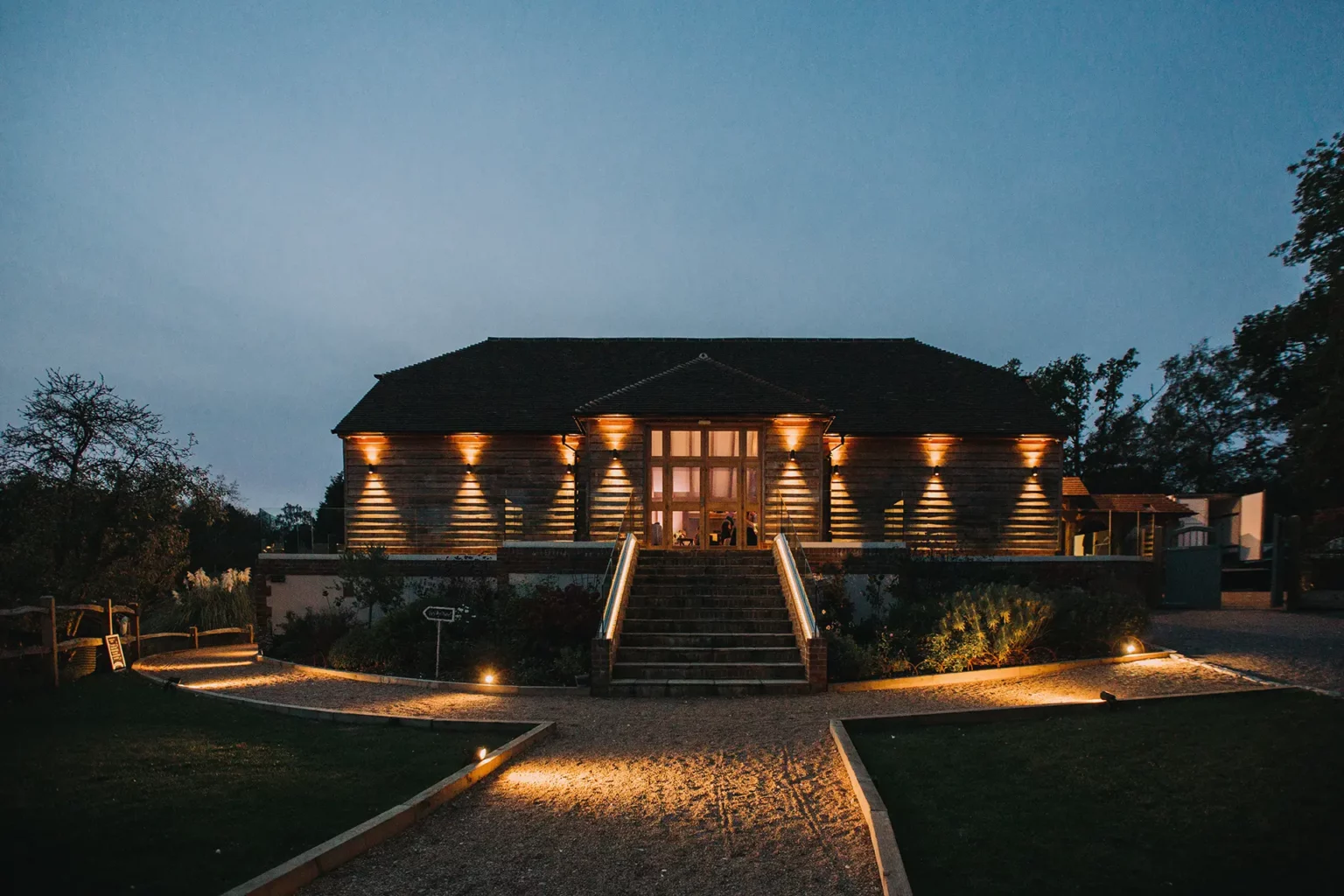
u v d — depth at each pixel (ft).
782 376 81.87
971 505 71.46
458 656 46.01
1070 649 45.85
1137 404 162.61
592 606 47.37
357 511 71.77
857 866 18.39
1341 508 79.00
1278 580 65.98
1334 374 45.52
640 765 27.27
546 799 23.49
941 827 20.17
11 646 40.91
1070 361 163.32
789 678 42.09
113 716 33.12
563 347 89.04
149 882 16.43
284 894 16.65
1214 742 26.18
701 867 18.53
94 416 63.77
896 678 41.70
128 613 54.95
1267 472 139.13
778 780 25.17
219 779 23.67
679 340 90.68
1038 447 71.92
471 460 72.13
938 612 47.73
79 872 16.70
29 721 31.68
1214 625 55.01
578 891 17.31
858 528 71.15
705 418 61.41
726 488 62.28
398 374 81.97
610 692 40.52
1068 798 21.86
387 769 25.44
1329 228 45.55
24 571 54.70
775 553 53.93
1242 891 16.47
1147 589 67.82
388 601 54.95
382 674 45.75
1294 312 48.78
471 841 20.17
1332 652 43.60
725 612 48.60
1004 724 31.14
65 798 21.29
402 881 17.70
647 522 61.77
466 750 28.22
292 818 20.62
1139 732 28.09
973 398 77.00
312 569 59.62
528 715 35.58
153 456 66.49
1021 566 57.31
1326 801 20.71
